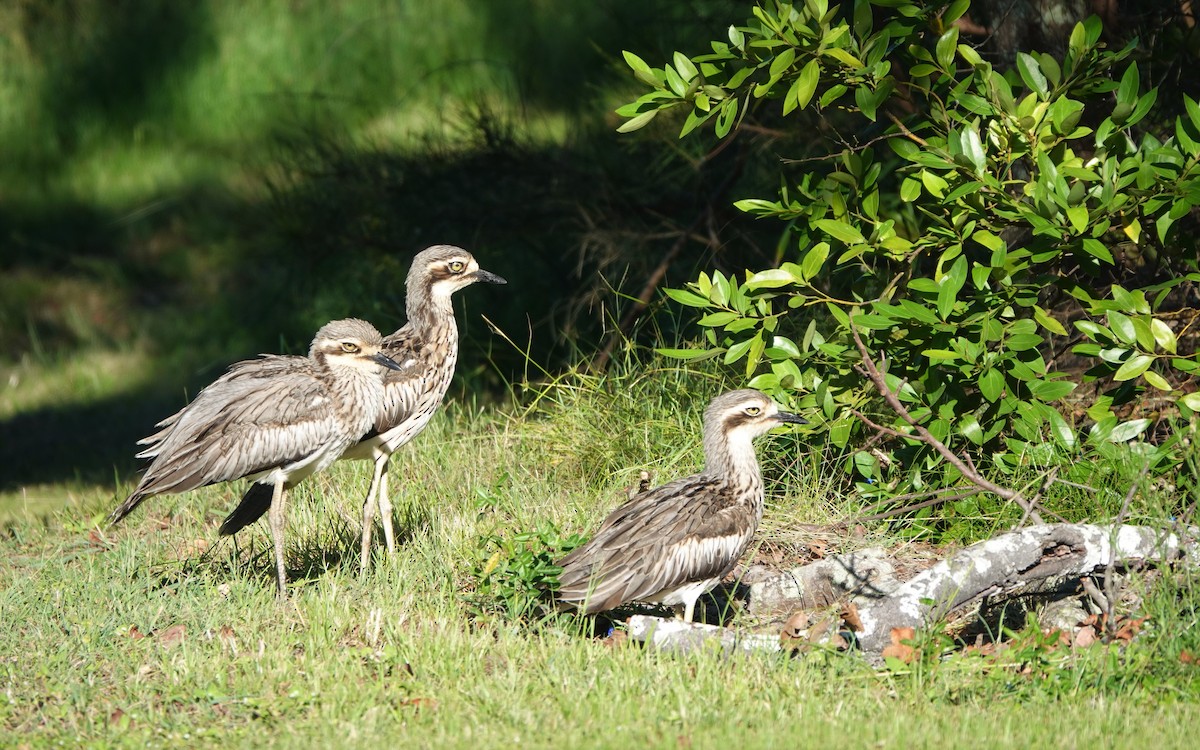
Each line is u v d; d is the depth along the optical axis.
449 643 10.69
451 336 14.26
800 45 12.23
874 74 12.17
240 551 14.07
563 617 11.30
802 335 16.23
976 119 12.48
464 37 31.22
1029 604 11.78
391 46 32.59
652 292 19.75
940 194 12.30
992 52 14.33
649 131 19.23
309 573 13.16
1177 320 13.80
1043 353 14.69
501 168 20.19
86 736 9.66
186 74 35.31
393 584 12.34
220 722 9.79
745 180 19.22
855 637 10.77
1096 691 9.91
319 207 20.66
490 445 16.48
